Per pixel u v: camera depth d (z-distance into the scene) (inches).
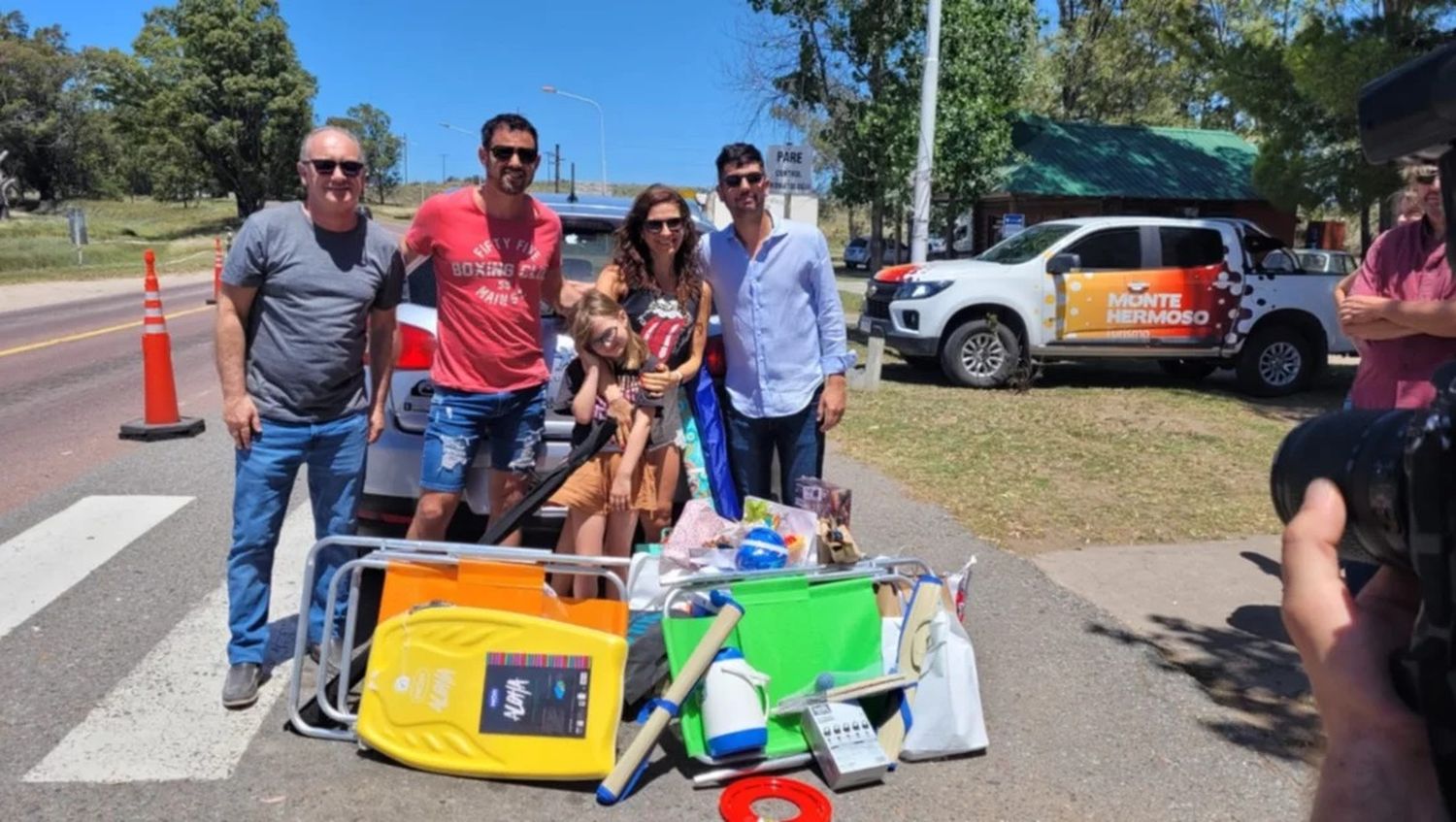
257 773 127.3
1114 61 1158.3
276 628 172.4
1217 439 351.6
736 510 169.6
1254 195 917.8
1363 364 146.7
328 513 153.4
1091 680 158.9
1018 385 449.1
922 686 136.8
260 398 143.7
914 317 457.7
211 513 235.1
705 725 128.6
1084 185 890.7
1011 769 133.2
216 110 2893.7
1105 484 280.5
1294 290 470.9
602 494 155.8
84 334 613.6
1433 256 136.3
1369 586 41.8
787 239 165.2
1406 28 426.0
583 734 125.0
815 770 132.0
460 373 153.3
